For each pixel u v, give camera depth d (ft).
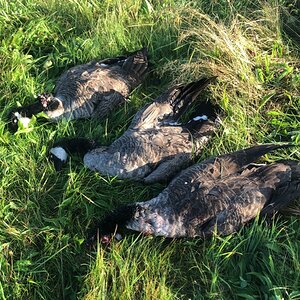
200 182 4.02
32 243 4.00
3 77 5.15
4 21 5.71
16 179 4.38
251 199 3.91
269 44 5.33
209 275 3.80
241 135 4.63
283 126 4.69
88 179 4.40
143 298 3.61
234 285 3.70
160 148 4.39
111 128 4.87
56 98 4.83
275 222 4.03
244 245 3.85
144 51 5.22
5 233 4.01
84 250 3.96
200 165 4.16
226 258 3.80
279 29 5.40
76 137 4.68
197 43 5.24
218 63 5.07
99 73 4.99
